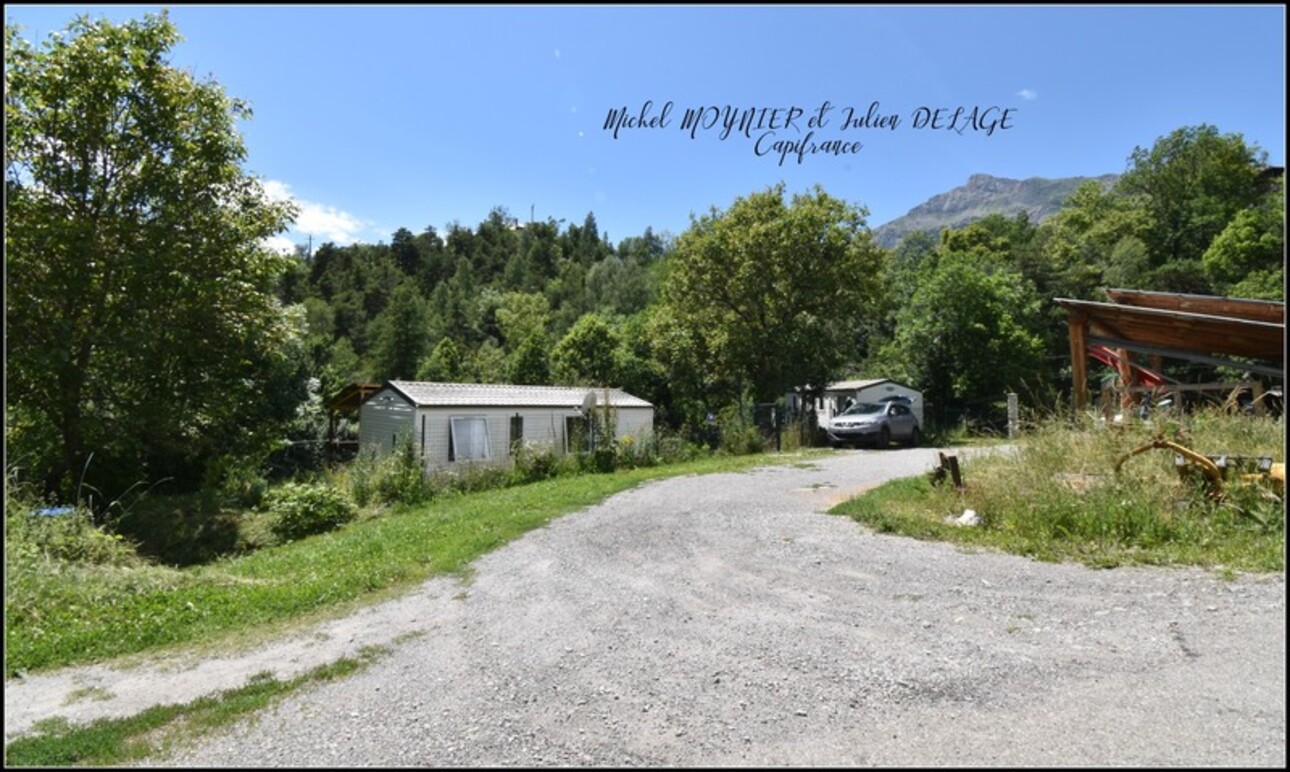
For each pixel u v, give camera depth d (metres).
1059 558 6.11
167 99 16.38
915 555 6.54
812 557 6.68
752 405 25.72
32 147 15.46
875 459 16.44
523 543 8.20
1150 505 6.73
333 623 5.53
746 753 3.07
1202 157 50.50
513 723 3.49
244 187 18.31
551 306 85.56
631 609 5.33
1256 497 6.61
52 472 15.99
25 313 14.67
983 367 31.42
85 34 15.66
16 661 4.87
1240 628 4.20
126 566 8.80
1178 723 3.12
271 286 19.67
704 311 28.55
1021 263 43.81
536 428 22.59
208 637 5.34
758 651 4.29
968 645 4.20
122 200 15.98
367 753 3.24
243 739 3.46
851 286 27.53
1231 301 11.70
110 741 3.50
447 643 4.83
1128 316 10.84
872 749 3.05
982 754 2.96
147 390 17.19
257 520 14.16
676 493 11.80
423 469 16.25
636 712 3.54
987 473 8.82
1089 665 3.81
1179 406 11.54
